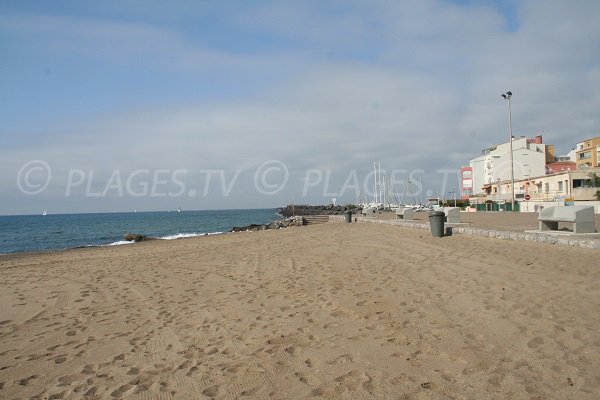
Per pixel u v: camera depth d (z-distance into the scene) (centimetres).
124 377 465
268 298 790
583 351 430
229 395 400
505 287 691
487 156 7056
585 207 1123
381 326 564
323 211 10256
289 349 510
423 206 8225
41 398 423
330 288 822
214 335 592
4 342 623
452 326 538
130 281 1116
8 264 1859
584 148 6462
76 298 929
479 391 369
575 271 737
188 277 1117
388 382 400
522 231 1256
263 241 2086
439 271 879
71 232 6066
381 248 1344
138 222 9469
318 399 379
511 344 464
